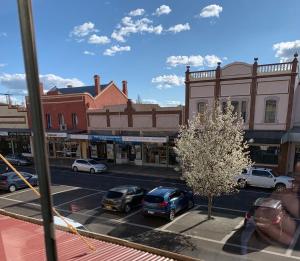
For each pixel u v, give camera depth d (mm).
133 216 15734
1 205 18562
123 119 32500
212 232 13312
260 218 12500
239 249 11492
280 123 23484
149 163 31812
